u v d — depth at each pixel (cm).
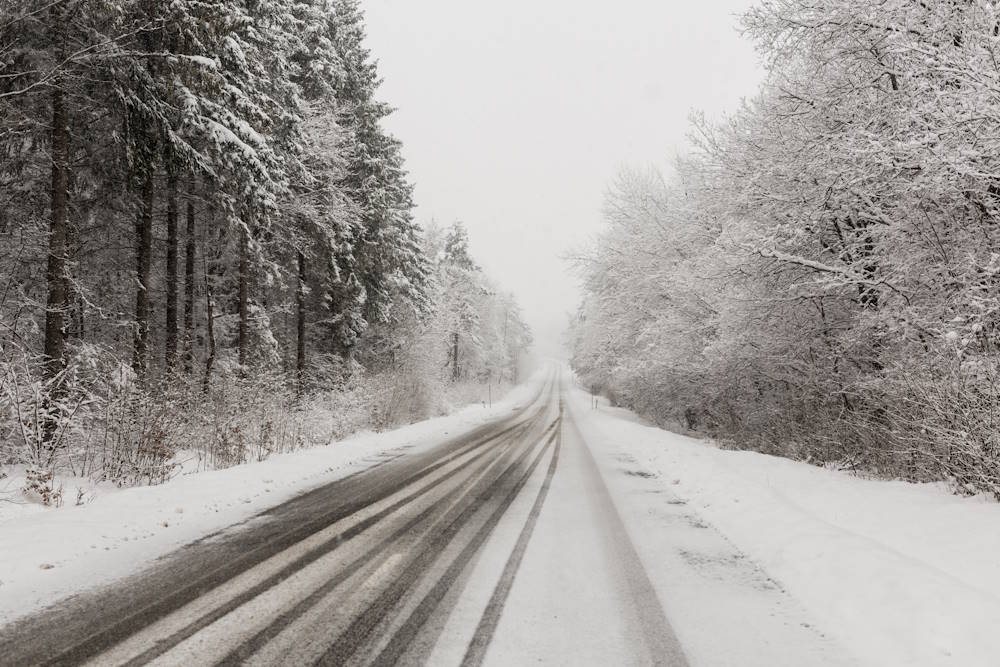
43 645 343
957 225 815
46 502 723
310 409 1681
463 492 835
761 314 1178
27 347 1097
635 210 2061
